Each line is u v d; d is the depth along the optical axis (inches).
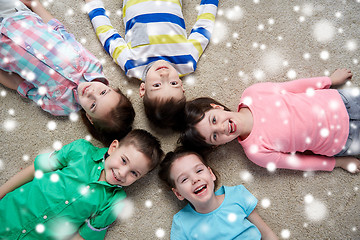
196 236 44.4
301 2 50.5
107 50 49.5
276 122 44.7
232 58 50.8
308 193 48.5
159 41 47.4
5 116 48.8
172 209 48.5
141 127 50.1
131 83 50.6
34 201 42.7
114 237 47.9
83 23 50.5
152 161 44.4
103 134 47.8
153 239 47.9
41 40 45.7
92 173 44.6
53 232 43.2
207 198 42.8
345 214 47.6
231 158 49.6
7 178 47.8
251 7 51.0
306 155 46.9
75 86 46.9
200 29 49.5
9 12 45.7
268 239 45.8
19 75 47.8
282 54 50.4
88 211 43.8
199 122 43.4
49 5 50.2
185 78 50.6
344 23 50.1
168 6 48.0
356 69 49.5
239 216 44.5
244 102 45.9
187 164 43.2
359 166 47.2
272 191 48.8
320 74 50.0
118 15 51.2
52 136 49.2
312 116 43.9
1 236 42.5
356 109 43.8
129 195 48.8
